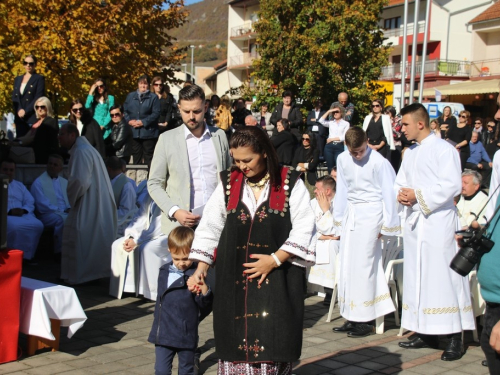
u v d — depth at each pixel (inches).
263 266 137.3
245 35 2095.2
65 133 308.2
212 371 200.1
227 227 142.4
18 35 682.2
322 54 898.1
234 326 138.1
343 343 237.9
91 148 313.3
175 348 176.7
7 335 199.5
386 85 973.2
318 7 904.9
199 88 204.1
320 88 910.4
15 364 199.2
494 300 130.0
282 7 912.9
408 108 232.2
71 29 689.0
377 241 247.8
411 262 233.6
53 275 327.9
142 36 795.4
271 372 138.6
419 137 232.5
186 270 178.7
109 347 219.3
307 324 262.4
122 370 197.3
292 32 904.3
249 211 141.2
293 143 522.6
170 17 814.5
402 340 243.6
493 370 133.9
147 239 283.0
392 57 1782.7
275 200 140.9
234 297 139.0
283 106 576.7
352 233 248.7
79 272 307.7
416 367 212.5
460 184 223.6
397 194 240.1
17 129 437.4
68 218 310.8
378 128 546.0
